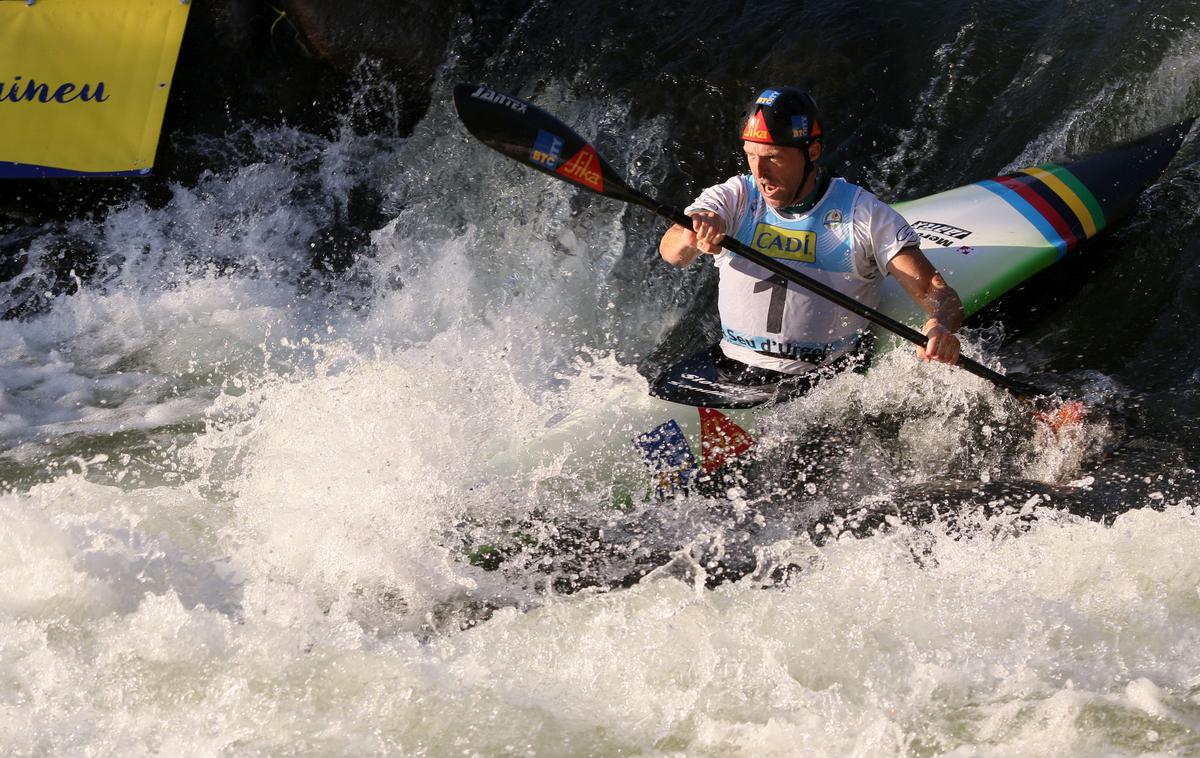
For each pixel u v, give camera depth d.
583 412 14.40
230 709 11.28
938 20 22.23
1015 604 11.80
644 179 21.19
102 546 13.68
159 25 21.17
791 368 14.28
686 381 14.44
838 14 22.64
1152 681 10.62
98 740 10.94
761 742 10.49
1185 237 17.81
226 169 22.73
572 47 23.27
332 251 22.28
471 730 10.89
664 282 20.08
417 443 14.40
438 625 12.39
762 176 13.12
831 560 12.82
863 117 21.17
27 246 21.48
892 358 14.86
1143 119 19.75
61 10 20.67
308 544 13.59
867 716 10.62
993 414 15.09
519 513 13.58
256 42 23.05
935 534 13.17
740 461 14.02
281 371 19.33
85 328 20.55
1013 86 21.03
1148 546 12.27
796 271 13.35
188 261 21.83
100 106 20.89
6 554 13.38
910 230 13.34
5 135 20.38
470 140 22.73
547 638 12.06
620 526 13.55
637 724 10.85
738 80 21.97
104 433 17.52
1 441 17.34
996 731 10.29
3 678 11.73
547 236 21.16
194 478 16.11
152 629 12.29
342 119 23.42
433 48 23.61
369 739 10.86
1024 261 16.67
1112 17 21.17
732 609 12.12
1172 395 15.53
